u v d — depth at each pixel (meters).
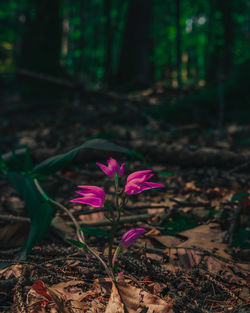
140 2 3.36
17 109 2.35
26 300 0.48
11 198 0.86
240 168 1.00
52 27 2.94
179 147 1.09
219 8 3.31
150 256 0.60
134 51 3.37
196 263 0.58
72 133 1.52
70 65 4.45
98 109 2.10
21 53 3.06
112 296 0.44
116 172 0.45
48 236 0.68
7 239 0.63
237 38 3.80
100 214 0.74
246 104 1.79
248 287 0.53
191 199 0.83
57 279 0.54
